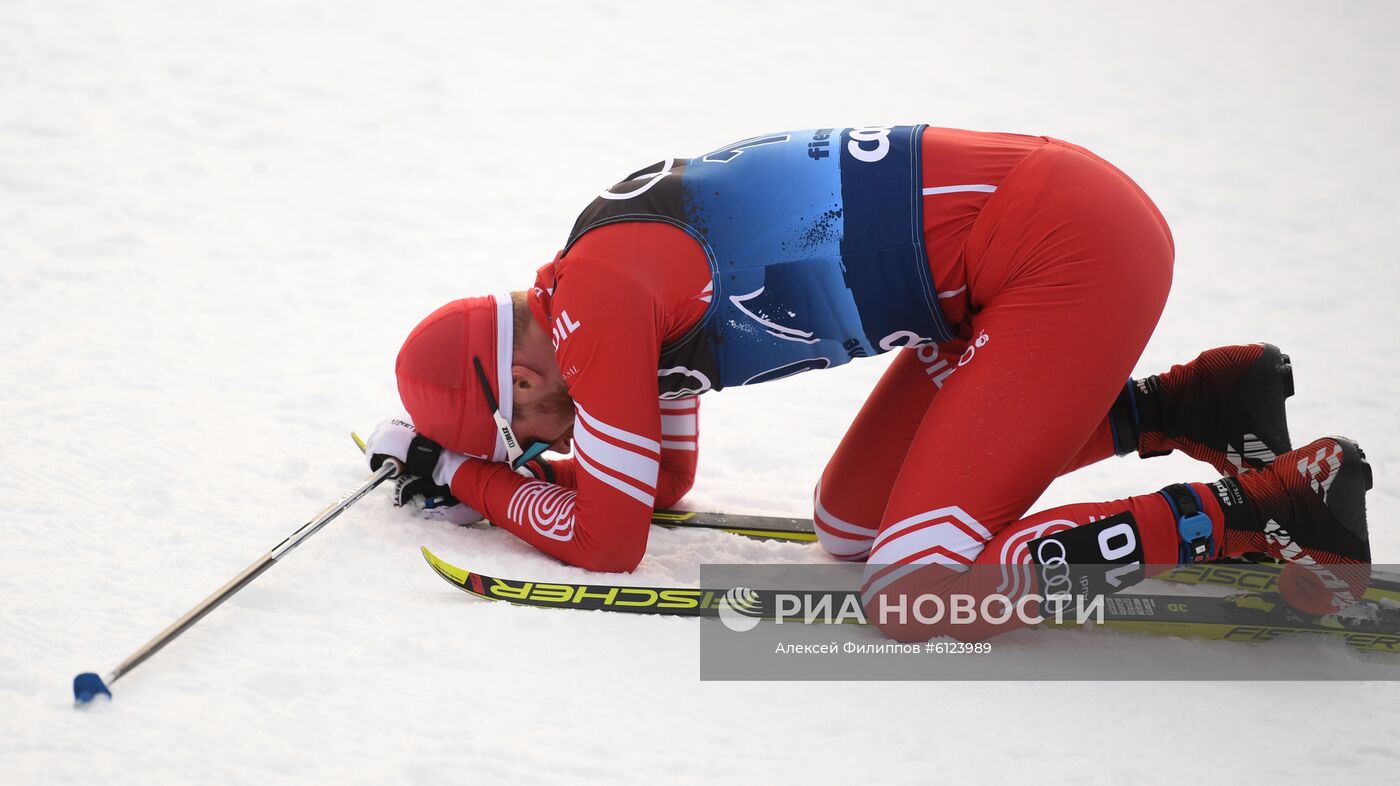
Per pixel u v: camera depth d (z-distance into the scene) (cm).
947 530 1071
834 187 1102
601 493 1130
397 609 1096
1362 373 1828
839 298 1116
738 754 923
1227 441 1195
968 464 1070
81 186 2192
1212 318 2039
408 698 966
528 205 2364
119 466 1320
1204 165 2752
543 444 1233
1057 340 1059
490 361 1184
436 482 1264
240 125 2575
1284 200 2567
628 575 1184
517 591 1123
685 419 1327
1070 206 1067
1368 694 1041
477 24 3362
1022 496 1081
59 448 1341
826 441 1623
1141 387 1220
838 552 1291
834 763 916
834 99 3053
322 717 936
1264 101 3162
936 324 1141
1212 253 2306
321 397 1558
